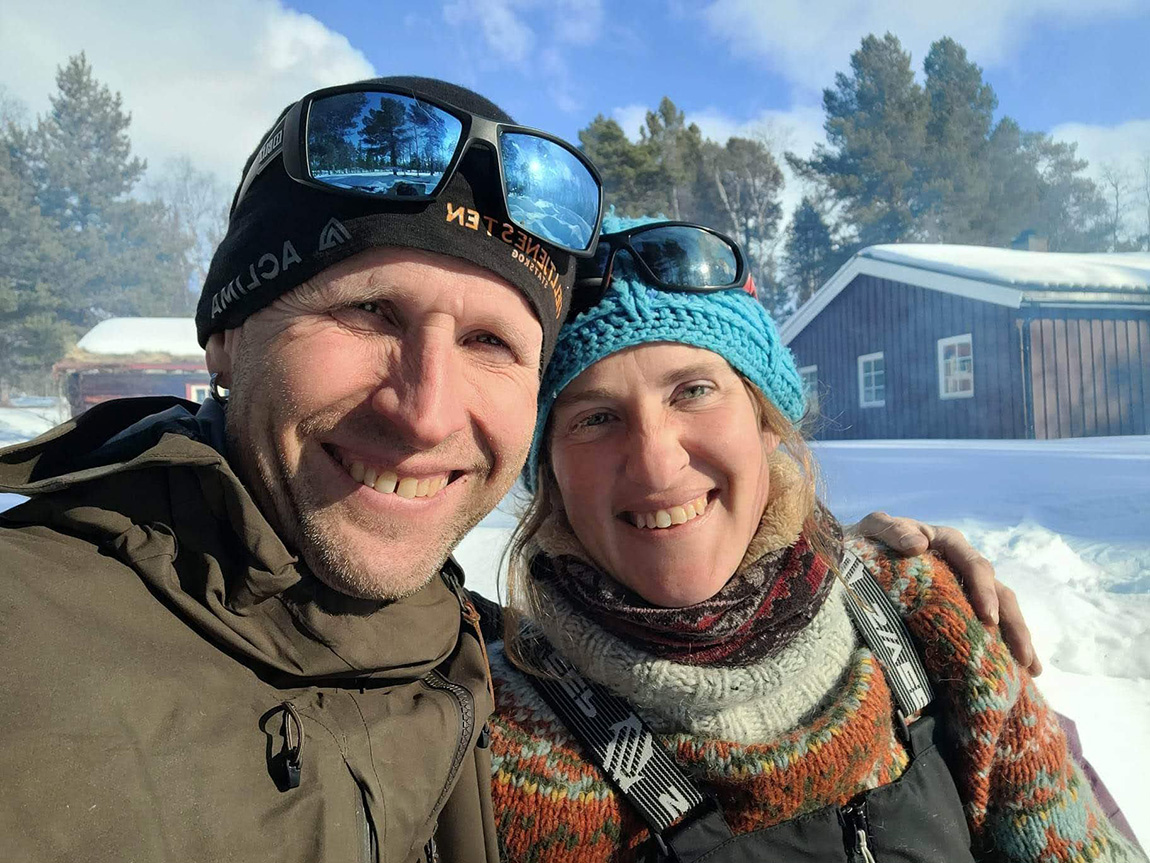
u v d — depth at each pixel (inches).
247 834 11.9
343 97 15.1
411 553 15.2
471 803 16.6
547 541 20.6
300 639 14.3
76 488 13.8
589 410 19.3
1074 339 184.5
